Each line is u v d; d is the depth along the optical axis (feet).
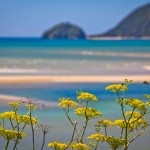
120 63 234.58
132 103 27.40
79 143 27.25
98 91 109.81
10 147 48.78
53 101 93.04
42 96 102.42
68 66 205.57
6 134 26.81
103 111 75.66
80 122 62.75
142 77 145.79
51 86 121.90
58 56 320.50
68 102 27.91
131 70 181.16
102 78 142.31
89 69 186.70
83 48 517.96
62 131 58.90
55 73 163.32
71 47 559.38
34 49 471.21
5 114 27.27
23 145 51.06
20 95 103.65
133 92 86.02
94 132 55.72
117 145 28.02
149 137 54.29
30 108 27.25
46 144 52.37
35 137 55.16
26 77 146.00
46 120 67.36
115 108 78.64
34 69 184.03
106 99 92.07
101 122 29.27
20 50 435.53
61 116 70.85
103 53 377.50
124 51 420.36
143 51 417.28
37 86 121.80
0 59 274.57
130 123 27.81
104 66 207.62
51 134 57.31
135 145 51.39
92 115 27.73
